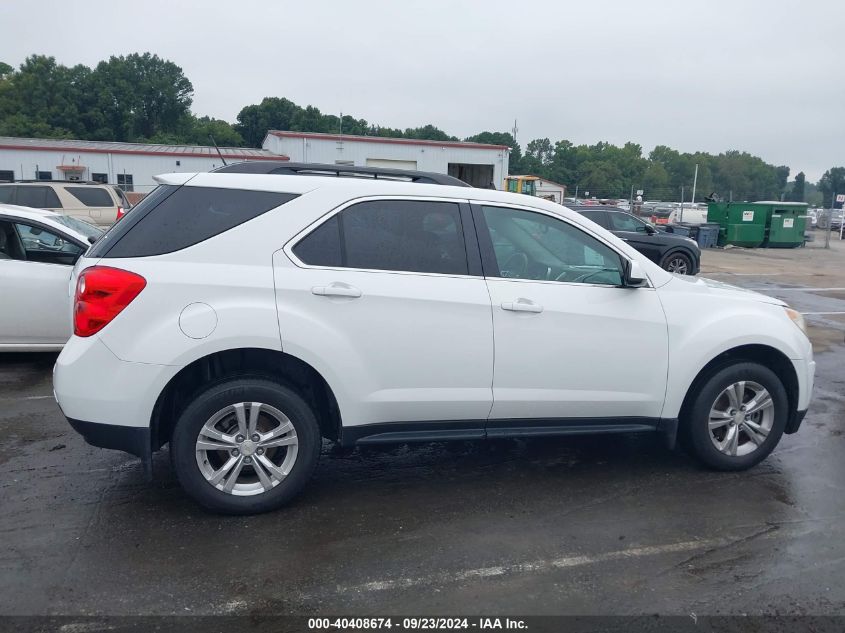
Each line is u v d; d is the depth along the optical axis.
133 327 3.63
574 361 4.27
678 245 16.78
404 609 3.14
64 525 3.83
